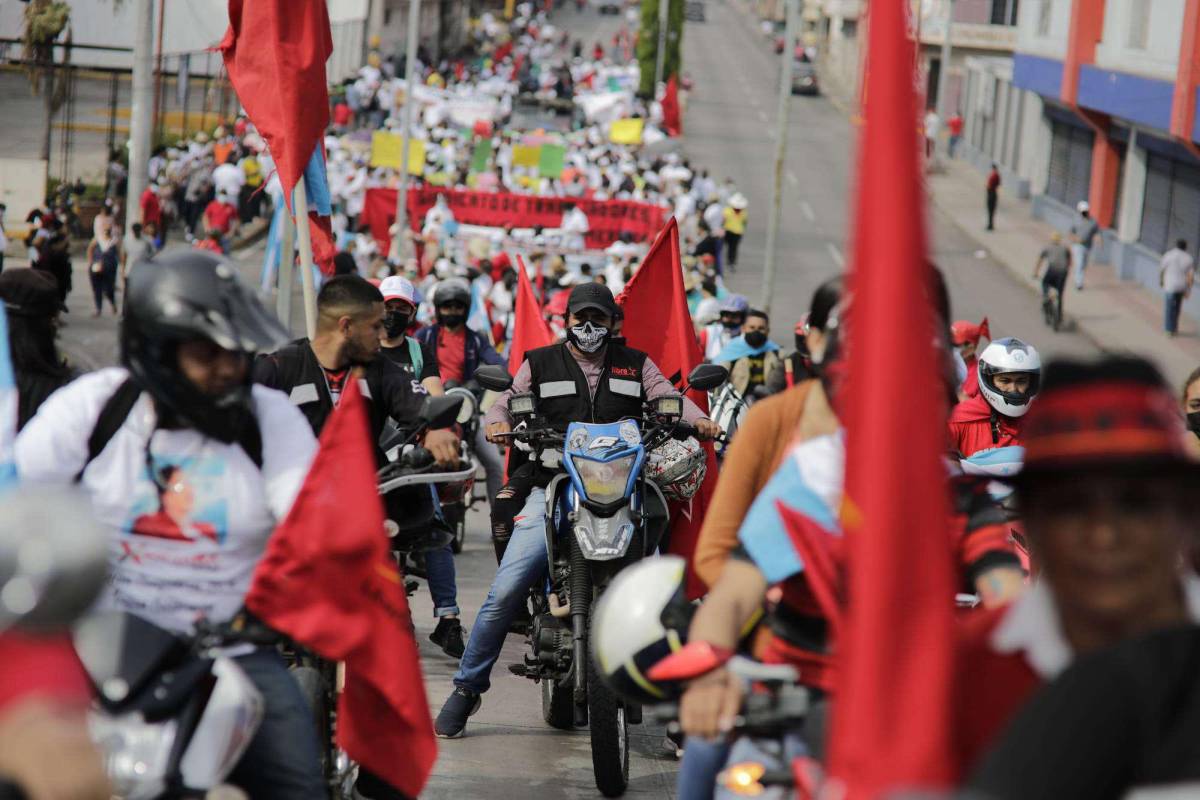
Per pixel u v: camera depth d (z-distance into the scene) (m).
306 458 13.48
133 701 11.97
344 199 123.56
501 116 193.38
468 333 38.81
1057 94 146.88
